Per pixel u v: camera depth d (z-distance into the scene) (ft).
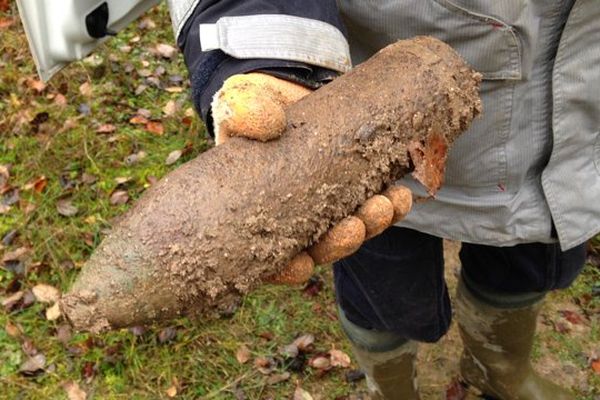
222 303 2.48
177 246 2.33
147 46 10.27
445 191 4.08
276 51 2.81
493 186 3.99
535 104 3.76
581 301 6.75
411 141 2.72
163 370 6.30
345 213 2.59
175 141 8.73
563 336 6.50
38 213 7.76
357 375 6.25
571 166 3.97
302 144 2.53
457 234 4.17
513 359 5.51
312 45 2.89
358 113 2.64
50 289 7.00
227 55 2.86
